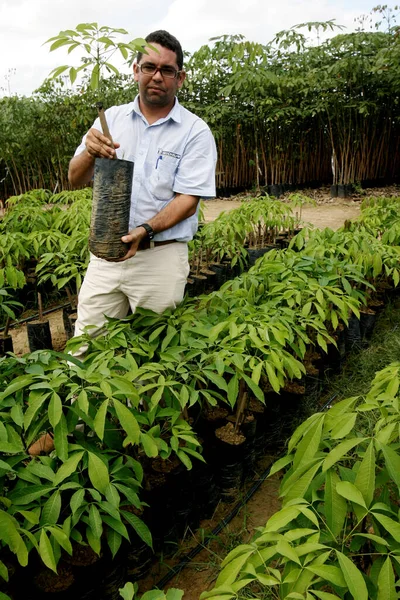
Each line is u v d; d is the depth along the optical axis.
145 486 2.07
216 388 2.59
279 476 2.63
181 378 2.24
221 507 2.44
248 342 2.40
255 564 1.32
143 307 2.58
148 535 1.64
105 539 1.80
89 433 2.01
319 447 1.67
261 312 2.61
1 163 9.86
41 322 3.66
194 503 2.30
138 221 2.48
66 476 1.56
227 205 9.64
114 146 2.12
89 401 1.85
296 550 1.28
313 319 2.84
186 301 2.74
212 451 2.45
